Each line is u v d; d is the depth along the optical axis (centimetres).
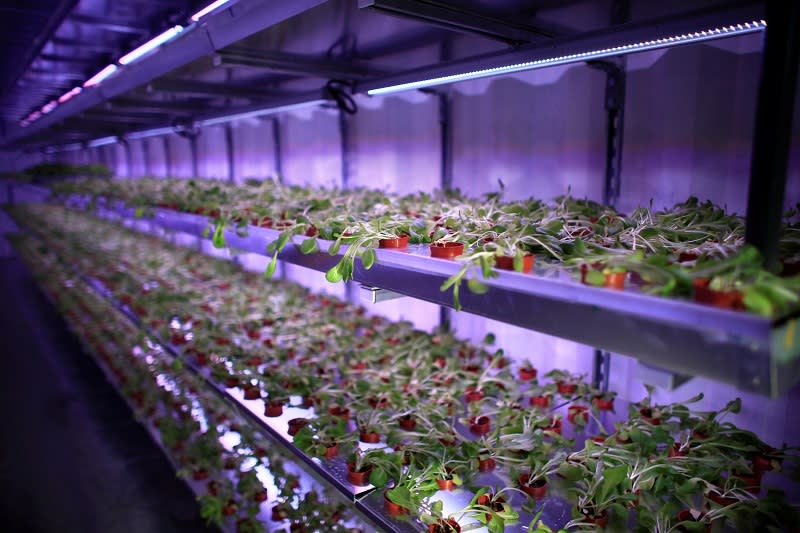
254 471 233
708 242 116
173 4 195
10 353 506
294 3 130
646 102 187
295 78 235
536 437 154
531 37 153
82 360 488
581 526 120
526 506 132
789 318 68
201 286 380
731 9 116
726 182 172
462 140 258
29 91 408
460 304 105
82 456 321
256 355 241
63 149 948
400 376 208
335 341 258
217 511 226
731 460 134
